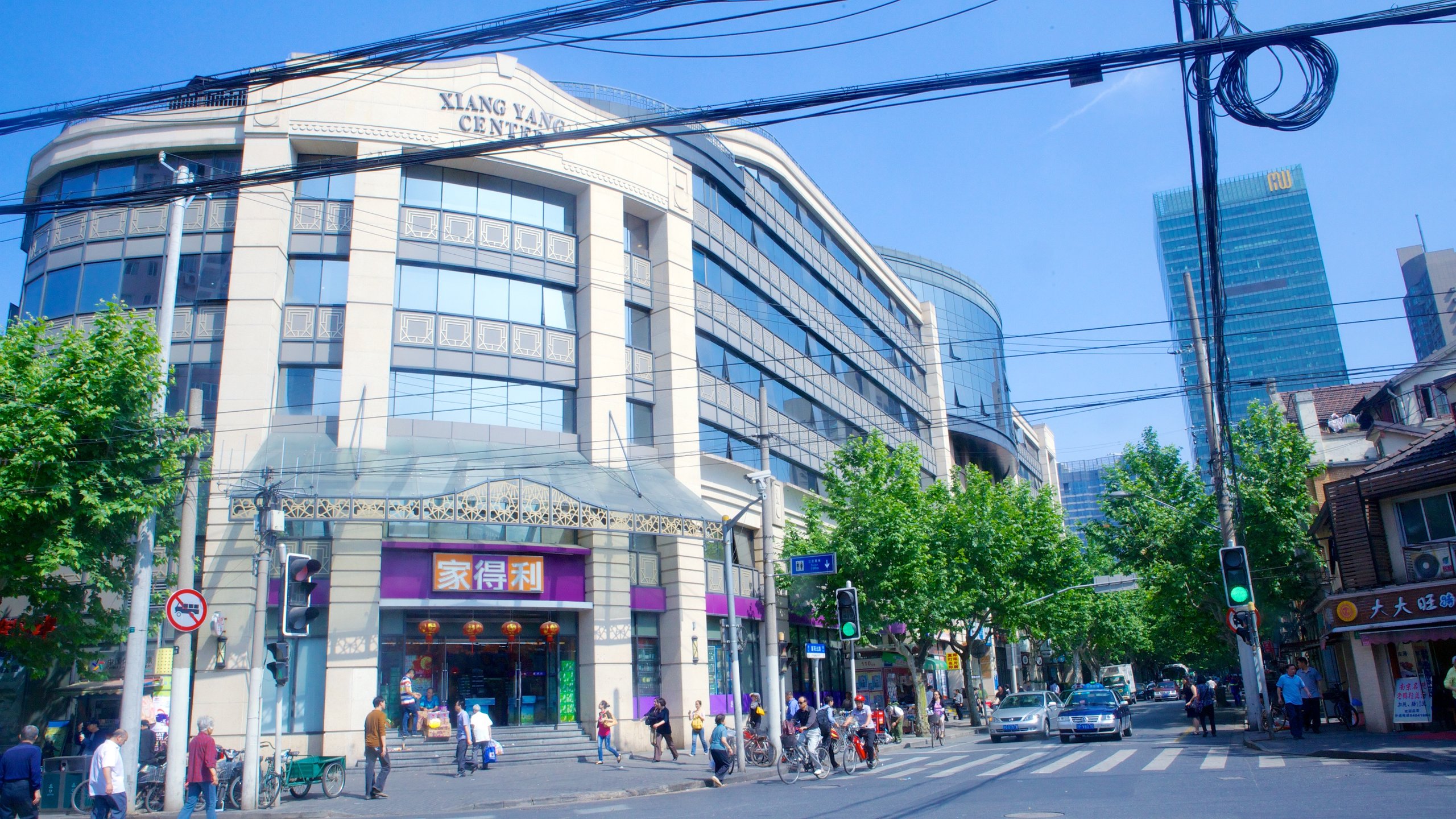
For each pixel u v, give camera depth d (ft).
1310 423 116.16
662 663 90.68
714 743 63.21
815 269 137.39
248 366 78.64
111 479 55.42
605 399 89.56
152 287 82.12
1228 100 31.50
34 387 55.72
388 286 82.89
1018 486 147.02
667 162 101.35
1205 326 81.61
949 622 118.93
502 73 90.38
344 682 74.18
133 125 84.43
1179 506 116.06
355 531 77.30
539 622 85.20
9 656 66.03
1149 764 60.70
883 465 113.91
